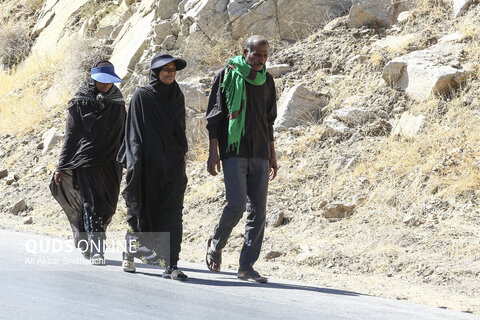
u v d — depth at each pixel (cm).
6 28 2262
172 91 682
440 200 915
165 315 452
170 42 1520
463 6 1290
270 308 511
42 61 1992
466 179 919
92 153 773
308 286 688
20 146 1603
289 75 1338
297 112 1221
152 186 672
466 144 975
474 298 685
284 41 1453
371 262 823
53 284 558
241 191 667
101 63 799
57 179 791
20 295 496
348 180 1026
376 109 1148
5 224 1148
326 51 1354
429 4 1352
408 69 1152
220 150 681
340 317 490
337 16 1448
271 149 708
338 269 823
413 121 1073
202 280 664
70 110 792
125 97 1510
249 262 685
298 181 1072
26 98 1812
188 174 1225
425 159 998
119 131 795
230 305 512
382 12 1377
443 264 782
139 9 1792
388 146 1066
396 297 677
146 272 701
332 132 1141
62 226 1150
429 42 1247
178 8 1575
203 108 1309
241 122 658
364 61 1280
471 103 1062
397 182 980
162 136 672
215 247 700
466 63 1134
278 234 961
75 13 2120
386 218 918
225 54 1448
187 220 1087
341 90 1240
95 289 546
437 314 552
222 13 1473
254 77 661
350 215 957
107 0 2083
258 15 1452
